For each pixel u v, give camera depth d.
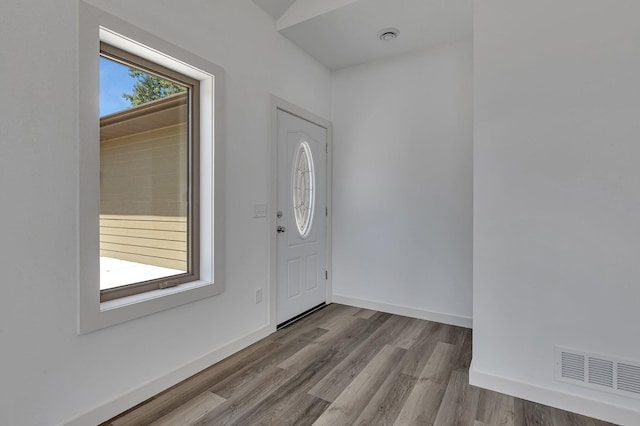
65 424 1.54
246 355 2.45
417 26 2.79
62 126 1.52
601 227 1.73
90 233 1.62
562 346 1.83
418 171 3.25
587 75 1.75
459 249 3.07
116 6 1.71
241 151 2.53
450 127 3.09
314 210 3.46
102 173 1.83
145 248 2.05
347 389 2.00
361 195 3.58
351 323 3.11
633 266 1.67
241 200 2.54
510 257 1.95
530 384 1.90
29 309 1.43
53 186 1.50
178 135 2.24
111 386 1.73
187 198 2.30
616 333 1.71
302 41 3.07
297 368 2.25
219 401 1.87
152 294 1.96
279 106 2.92
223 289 2.37
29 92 1.42
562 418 1.74
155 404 1.84
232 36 2.43
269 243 2.83
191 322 2.16
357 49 3.21
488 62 1.98
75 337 1.58
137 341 1.85
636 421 1.65
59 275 1.52
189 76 2.25
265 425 1.67
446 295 3.13
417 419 1.72
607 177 1.72
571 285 1.80
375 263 3.50
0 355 1.36
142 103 2.03
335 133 3.74
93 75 1.62
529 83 1.88
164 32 1.94
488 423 1.69
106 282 1.87
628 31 1.66
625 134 1.68
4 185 1.36
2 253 1.36
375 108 3.48
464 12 2.59
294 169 3.19
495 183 1.98
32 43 1.42
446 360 2.38
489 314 2.01
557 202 1.83
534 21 1.86
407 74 3.30
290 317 3.15
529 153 1.89
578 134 1.77
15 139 1.39
